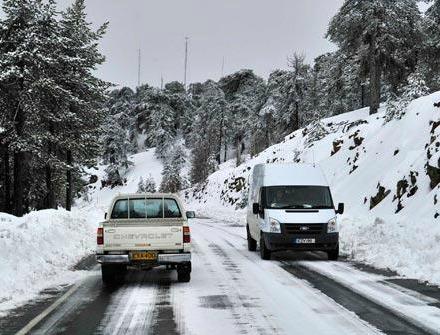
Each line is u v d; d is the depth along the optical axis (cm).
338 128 4353
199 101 14338
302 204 1523
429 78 3747
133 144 13262
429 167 1975
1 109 3078
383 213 2175
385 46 3938
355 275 1146
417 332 664
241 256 1555
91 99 3741
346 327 691
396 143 2714
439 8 3528
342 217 2356
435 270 1098
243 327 694
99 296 925
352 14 3909
